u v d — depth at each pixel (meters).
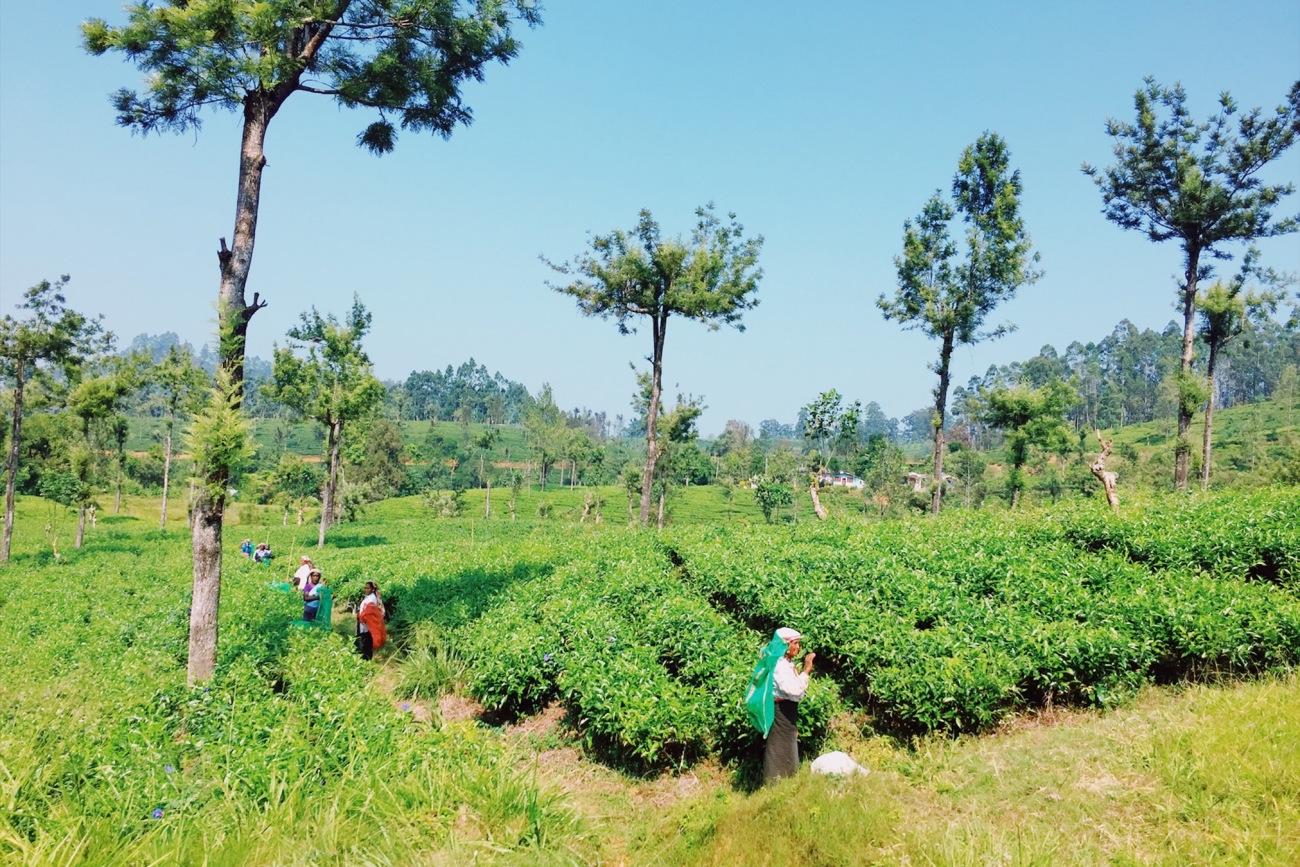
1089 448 93.75
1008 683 8.48
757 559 15.24
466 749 7.71
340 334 33.72
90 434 46.91
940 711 8.47
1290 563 11.84
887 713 9.31
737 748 8.90
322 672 10.77
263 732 8.09
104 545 41.22
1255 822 5.62
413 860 5.80
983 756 7.78
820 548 16.34
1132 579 11.64
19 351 32.88
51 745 7.41
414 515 71.00
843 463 84.81
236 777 6.75
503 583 17.58
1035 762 7.39
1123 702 8.68
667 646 11.52
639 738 8.79
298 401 34.00
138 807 6.29
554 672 10.98
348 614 19.61
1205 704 7.91
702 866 6.47
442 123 13.89
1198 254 29.23
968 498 63.41
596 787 8.84
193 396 11.22
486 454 124.88
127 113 12.19
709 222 30.53
